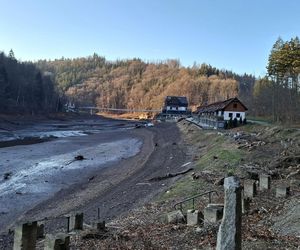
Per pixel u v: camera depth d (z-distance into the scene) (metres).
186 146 50.12
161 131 84.56
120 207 22.02
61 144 59.94
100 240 13.30
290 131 40.62
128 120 163.75
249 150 32.88
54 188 29.52
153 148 53.28
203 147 45.59
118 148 55.59
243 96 154.62
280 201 16.12
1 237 17.64
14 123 103.06
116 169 36.91
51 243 10.64
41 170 36.66
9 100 129.00
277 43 82.56
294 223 12.32
